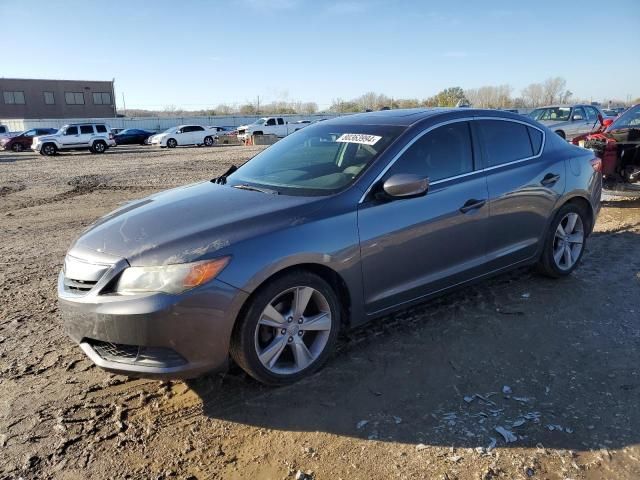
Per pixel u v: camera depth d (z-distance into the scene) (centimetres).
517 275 519
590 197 507
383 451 276
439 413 305
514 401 315
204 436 295
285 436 292
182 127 3853
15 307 489
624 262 554
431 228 384
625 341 383
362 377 345
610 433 284
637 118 884
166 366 298
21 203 1170
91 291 305
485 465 263
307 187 374
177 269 294
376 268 360
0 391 343
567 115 1625
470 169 418
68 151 3262
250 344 314
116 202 1154
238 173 449
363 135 407
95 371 367
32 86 7081
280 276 320
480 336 395
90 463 275
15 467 273
